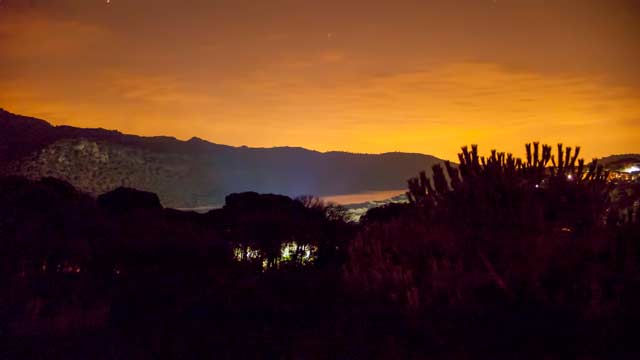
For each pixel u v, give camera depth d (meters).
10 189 14.81
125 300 9.38
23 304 8.84
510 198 8.12
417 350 6.50
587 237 7.54
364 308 7.95
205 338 7.45
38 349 7.02
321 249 14.21
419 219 8.90
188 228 13.88
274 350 6.98
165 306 9.09
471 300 7.38
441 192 8.73
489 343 6.45
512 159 8.41
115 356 6.87
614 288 6.92
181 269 11.59
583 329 6.45
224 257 13.16
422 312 7.38
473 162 8.52
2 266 10.48
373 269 8.78
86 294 9.60
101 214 15.10
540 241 7.48
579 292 7.00
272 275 10.86
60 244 11.44
